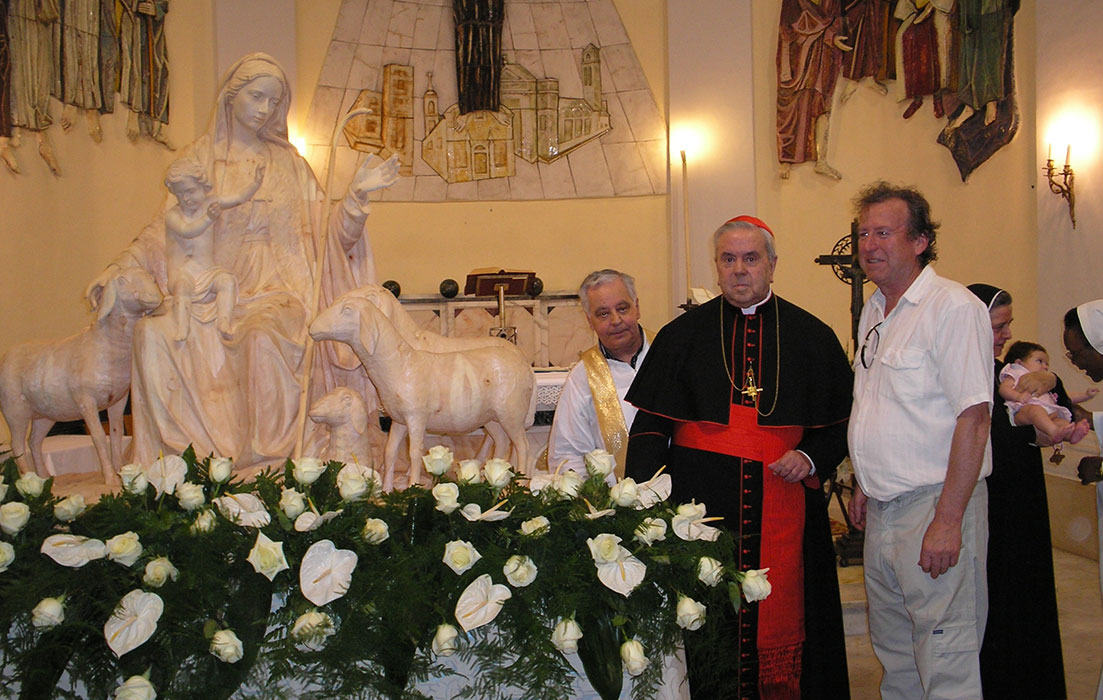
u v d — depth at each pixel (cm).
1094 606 532
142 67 740
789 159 839
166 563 193
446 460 217
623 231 929
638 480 305
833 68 827
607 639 198
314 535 200
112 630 184
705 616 196
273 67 404
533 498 212
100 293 360
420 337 357
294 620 192
